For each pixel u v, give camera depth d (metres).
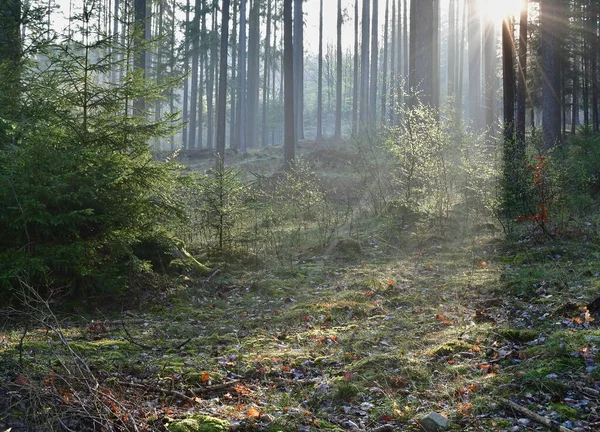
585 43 25.42
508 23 16.28
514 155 12.30
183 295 8.84
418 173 13.70
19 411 4.49
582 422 4.37
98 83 9.23
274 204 14.84
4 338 6.09
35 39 8.97
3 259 7.49
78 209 8.18
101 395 4.69
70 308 7.81
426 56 17.67
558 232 10.65
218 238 12.02
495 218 12.33
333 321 7.45
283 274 10.03
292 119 23.56
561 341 5.66
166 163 9.05
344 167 23.19
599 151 13.82
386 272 9.66
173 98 40.62
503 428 4.40
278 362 5.93
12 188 7.32
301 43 41.44
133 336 6.78
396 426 4.56
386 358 5.77
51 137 8.30
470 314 7.23
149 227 9.01
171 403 4.97
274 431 4.48
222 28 25.55
